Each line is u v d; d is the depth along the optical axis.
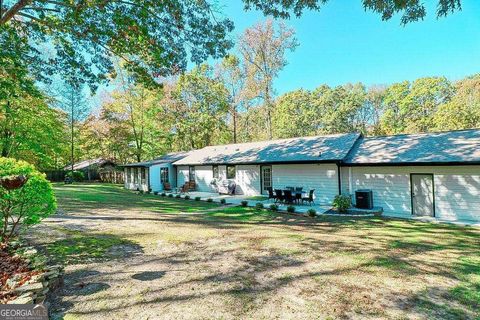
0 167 5.43
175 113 33.97
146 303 3.61
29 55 9.84
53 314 3.30
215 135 38.88
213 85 33.97
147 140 33.41
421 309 3.58
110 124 31.16
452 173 10.69
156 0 8.05
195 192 22.00
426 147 12.07
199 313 3.38
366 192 12.46
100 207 12.81
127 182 27.12
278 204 14.48
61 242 6.35
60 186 25.58
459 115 29.73
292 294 3.96
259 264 5.22
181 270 4.85
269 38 28.67
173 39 9.35
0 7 7.03
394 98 43.97
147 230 7.98
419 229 8.74
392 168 12.21
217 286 4.19
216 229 8.32
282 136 44.81
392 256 5.80
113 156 37.97
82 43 9.71
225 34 9.55
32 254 4.89
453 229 8.77
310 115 46.31
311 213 11.09
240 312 3.42
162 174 24.52
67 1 7.57
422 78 40.16
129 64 10.12
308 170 15.20
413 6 5.84
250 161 17.73
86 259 5.31
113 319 3.20
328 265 5.20
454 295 4.01
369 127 49.44
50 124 21.23
